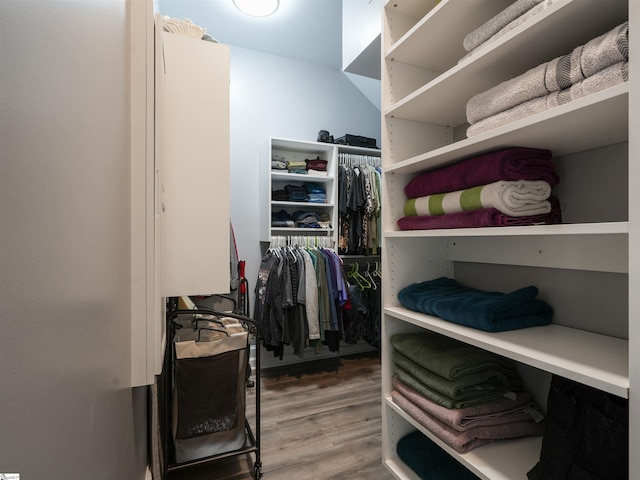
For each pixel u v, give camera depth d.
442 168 1.25
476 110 0.99
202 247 1.18
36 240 0.27
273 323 2.59
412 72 1.41
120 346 0.64
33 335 0.26
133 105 0.79
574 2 0.71
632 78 0.60
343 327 2.88
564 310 1.07
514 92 0.87
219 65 1.22
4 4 0.22
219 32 2.91
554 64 0.78
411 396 1.21
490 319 0.98
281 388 2.56
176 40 1.18
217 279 1.20
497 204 0.94
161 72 0.93
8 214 0.22
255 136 3.21
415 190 1.31
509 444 1.04
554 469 0.79
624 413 0.70
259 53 3.23
